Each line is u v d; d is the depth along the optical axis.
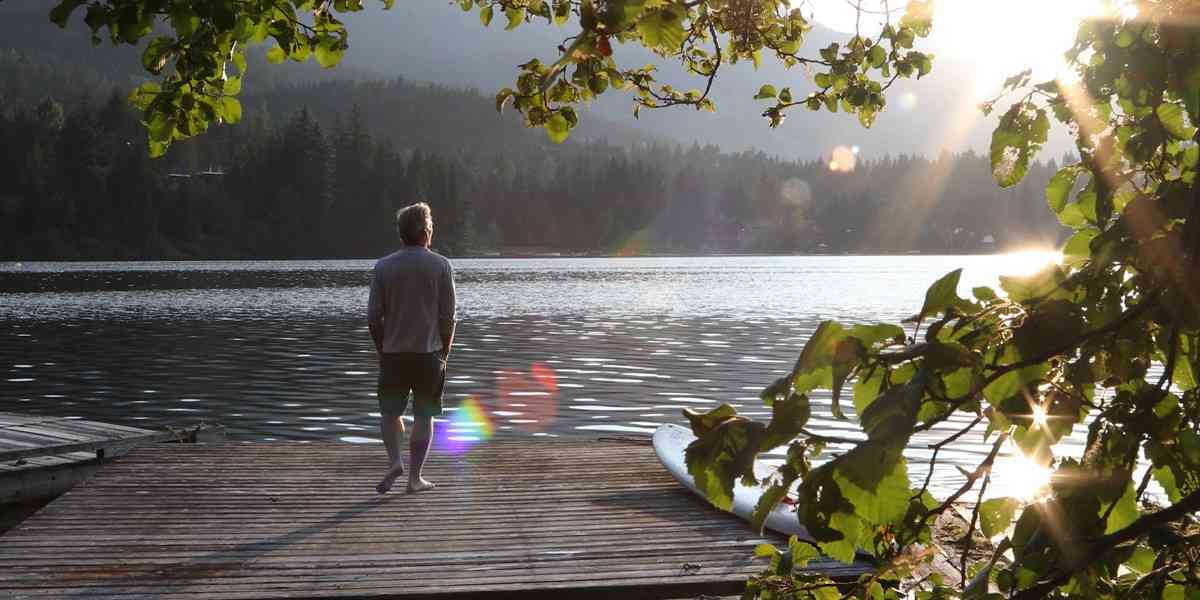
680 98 2.59
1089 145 1.33
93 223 110.69
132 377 17.56
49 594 4.64
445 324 6.74
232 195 121.94
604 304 39.41
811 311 34.78
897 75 2.56
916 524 1.33
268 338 25.38
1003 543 1.29
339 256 123.00
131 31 1.74
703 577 4.86
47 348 22.75
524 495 6.69
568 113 2.10
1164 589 1.29
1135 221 1.20
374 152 131.00
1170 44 1.16
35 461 8.02
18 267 91.31
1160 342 1.22
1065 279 1.27
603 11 1.24
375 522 5.98
